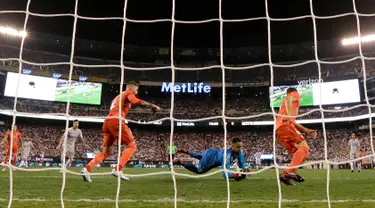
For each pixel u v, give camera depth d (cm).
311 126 3831
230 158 842
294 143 623
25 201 467
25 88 3309
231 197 533
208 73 4494
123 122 677
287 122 625
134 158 3603
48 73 3778
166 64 4544
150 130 4019
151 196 538
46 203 449
